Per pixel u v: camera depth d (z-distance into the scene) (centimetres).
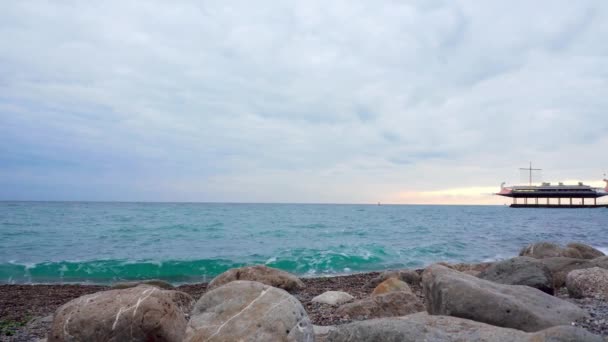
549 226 4838
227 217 5359
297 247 2483
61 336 596
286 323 525
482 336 447
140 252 2250
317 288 1356
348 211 9156
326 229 3788
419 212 9194
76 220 4394
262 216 5912
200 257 2089
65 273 1719
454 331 464
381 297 911
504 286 695
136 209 8131
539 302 655
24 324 929
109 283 1586
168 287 1363
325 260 2062
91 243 2586
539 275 927
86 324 595
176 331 619
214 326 534
